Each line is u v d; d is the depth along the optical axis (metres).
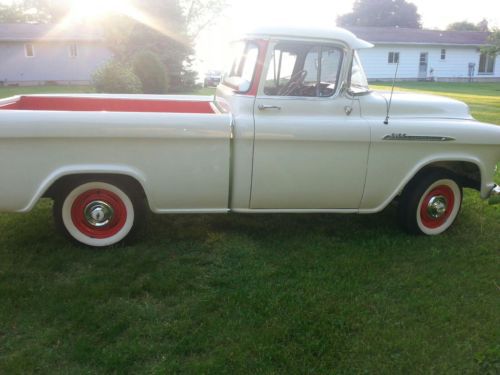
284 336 2.81
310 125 3.76
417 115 4.21
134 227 3.92
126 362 2.58
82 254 3.80
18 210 3.57
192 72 25.47
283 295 3.26
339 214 4.88
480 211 5.09
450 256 3.99
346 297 3.28
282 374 2.53
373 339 2.85
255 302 3.17
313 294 3.30
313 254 3.92
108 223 3.89
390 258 3.91
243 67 4.04
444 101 4.44
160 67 17.72
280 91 3.85
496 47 21.67
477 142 4.18
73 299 3.16
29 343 2.73
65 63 28.31
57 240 4.04
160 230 4.32
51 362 2.58
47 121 3.39
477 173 4.44
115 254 3.82
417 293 3.39
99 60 28.69
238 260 3.80
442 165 4.51
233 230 4.38
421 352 2.75
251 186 3.81
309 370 2.56
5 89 23.02
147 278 3.46
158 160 3.62
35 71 27.98
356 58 4.02
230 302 3.17
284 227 4.49
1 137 3.35
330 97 3.92
